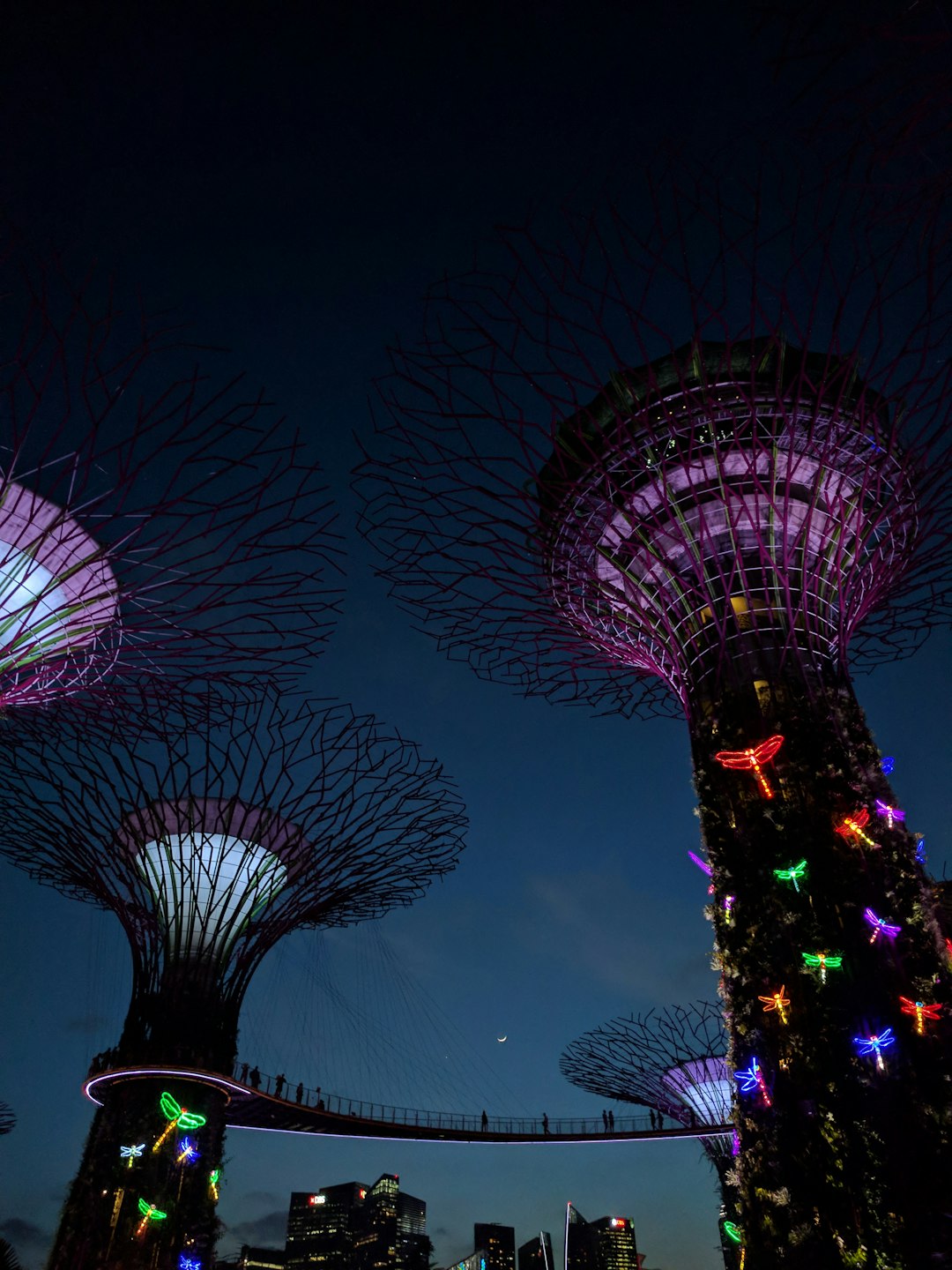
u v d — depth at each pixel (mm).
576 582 14641
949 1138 10016
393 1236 194250
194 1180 20016
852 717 13227
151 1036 20953
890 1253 9664
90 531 10383
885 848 12148
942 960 11383
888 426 12586
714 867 12961
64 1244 18938
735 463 13477
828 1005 11133
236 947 22344
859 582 14172
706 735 13609
